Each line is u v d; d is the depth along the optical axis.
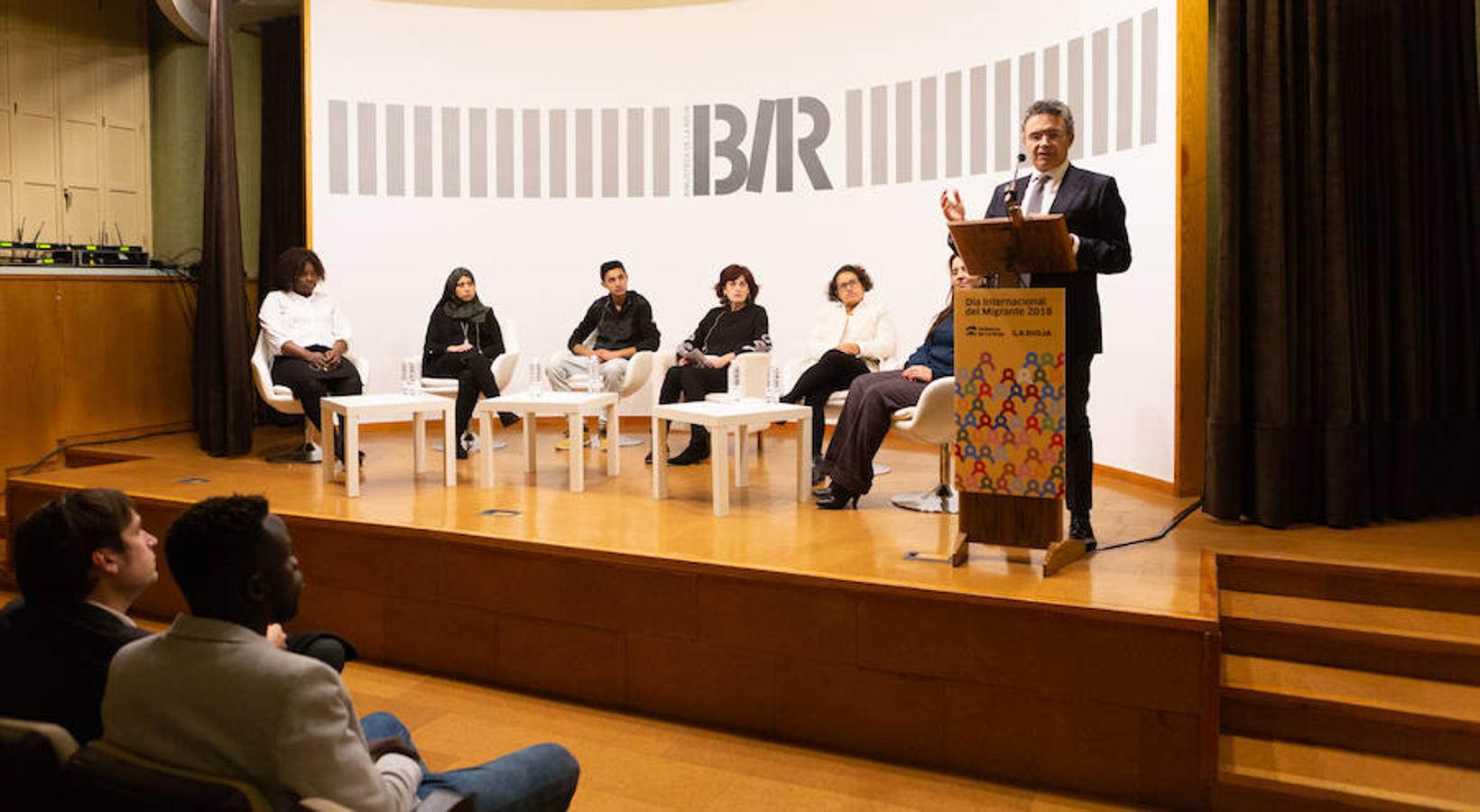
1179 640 2.86
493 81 7.34
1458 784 2.72
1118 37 5.22
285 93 7.68
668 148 7.29
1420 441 4.22
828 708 3.31
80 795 1.53
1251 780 2.78
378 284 7.23
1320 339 4.09
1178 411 4.77
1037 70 5.84
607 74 7.32
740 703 3.45
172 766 1.53
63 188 7.27
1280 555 3.61
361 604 4.13
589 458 6.02
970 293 3.40
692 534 3.93
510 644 3.84
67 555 1.87
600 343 6.69
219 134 6.10
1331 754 2.90
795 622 3.34
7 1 6.91
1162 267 4.89
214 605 1.65
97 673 1.85
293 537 4.26
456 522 4.12
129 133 7.65
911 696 3.20
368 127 7.15
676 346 7.38
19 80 7.00
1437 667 3.08
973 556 3.59
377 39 7.14
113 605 1.98
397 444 6.59
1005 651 3.07
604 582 3.64
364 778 1.62
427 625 4.00
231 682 1.58
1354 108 4.08
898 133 6.64
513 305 7.46
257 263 8.03
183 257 7.75
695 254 7.30
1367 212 4.14
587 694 3.70
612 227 7.40
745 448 5.09
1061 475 3.35
